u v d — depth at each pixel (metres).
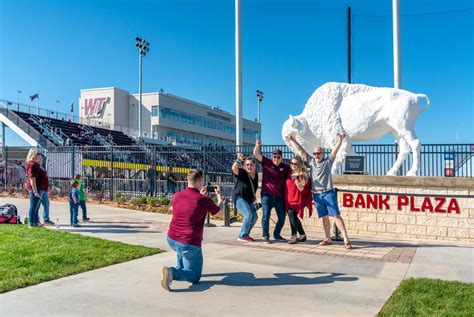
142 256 6.79
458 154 12.32
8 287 4.90
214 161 16.59
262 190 8.23
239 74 20.94
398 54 16.06
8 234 8.34
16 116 35.59
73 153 20.69
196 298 4.63
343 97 10.47
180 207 5.05
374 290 4.96
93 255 6.63
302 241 8.27
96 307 4.30
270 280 5.37
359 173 9.68
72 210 10.38
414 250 7.48
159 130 66.50
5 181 22.94
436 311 4.12
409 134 9.73
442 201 8.70
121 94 65.88
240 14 20.98
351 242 8.27
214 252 7.15
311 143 10.78
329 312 4.21
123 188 20.03
